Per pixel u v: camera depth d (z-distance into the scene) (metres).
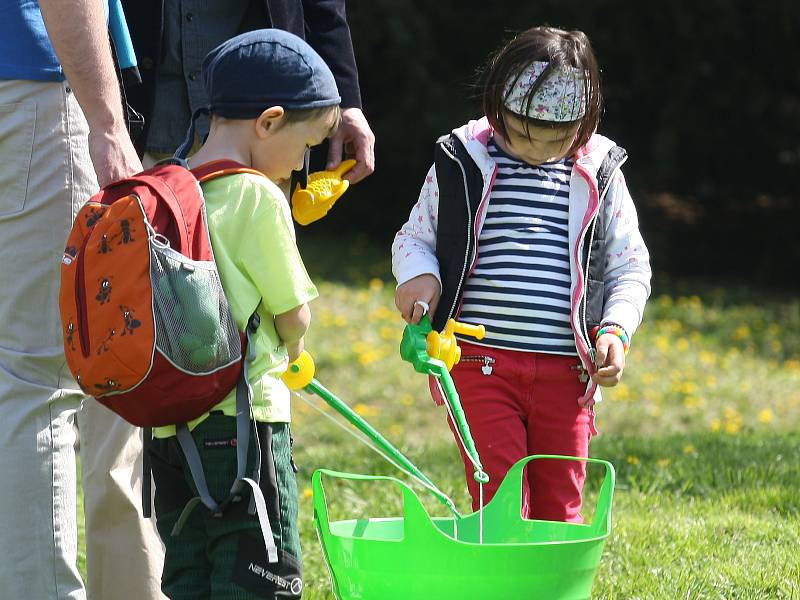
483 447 9.50
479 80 10.25
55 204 8.44
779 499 13.73
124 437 9.37
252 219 7.66
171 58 10.22
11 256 8.39
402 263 9.73
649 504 13.73
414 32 47.41
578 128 9.60
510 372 9.61
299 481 15.62
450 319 9.18
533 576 7.23
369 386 26.16
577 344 9.54
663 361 30.38
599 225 9.88
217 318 7.31
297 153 8.17
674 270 48.62
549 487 9.73
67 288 7.46
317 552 12.04
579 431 9.73
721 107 49.28
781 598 10.37
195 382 7.30
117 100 8.14
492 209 9.81
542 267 9.70
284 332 7.86
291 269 7.70
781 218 52.31
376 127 49.06
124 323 7.20
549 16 47.69
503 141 9.97
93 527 9.45
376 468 16.12
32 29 8.30
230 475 7.61
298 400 24.67
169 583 7.98
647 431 24.67
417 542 7.21
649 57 48.31
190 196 7.47
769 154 51.56
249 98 7.92
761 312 39.00
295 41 8.14
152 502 9.70
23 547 8.29
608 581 10.74
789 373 30.97
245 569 7.56
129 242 7.25
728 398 27.62
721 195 53.84
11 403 8.35
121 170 8.07
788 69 48.97
